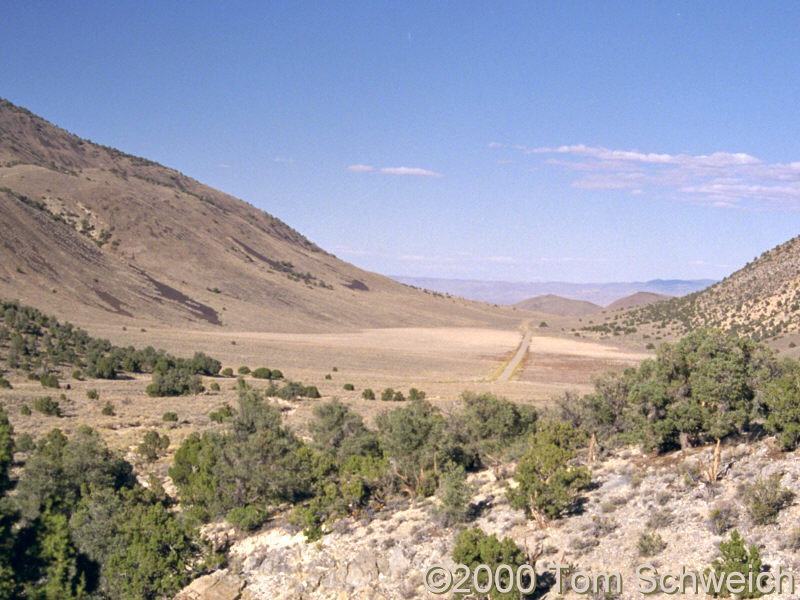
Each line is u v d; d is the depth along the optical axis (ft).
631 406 117.29
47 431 166.61
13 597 62.23
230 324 637.30
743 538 64.44
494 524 83.87
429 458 102.78
